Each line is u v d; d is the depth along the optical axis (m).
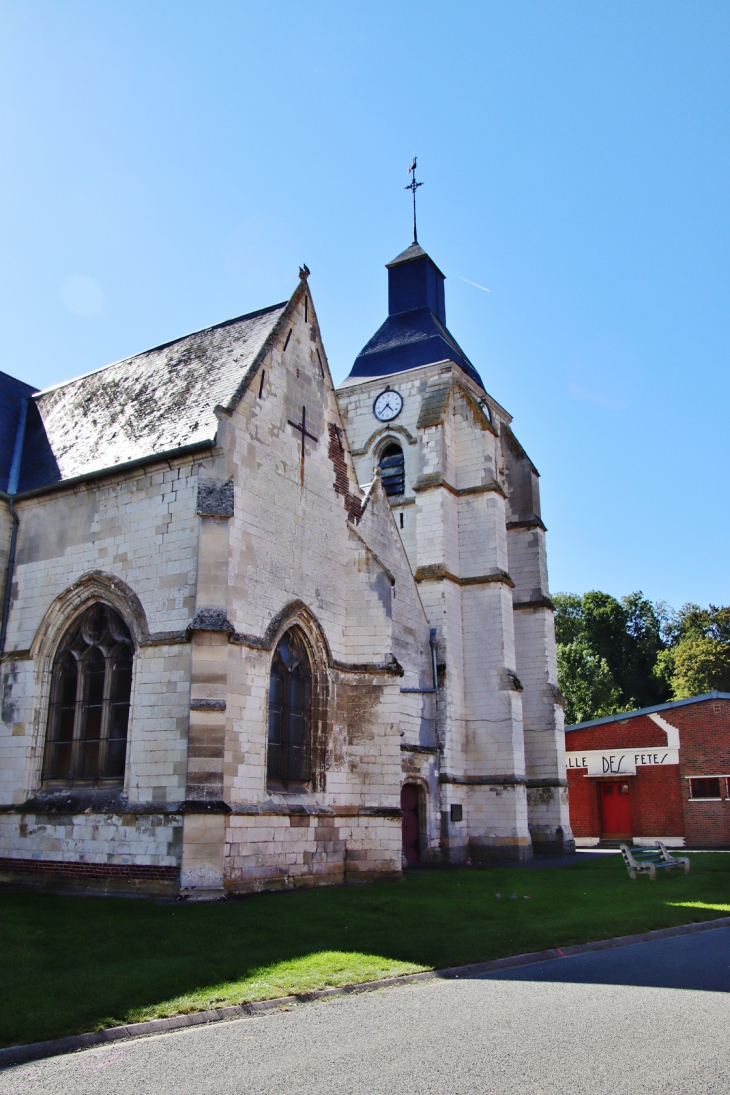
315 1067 7.23
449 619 33.59
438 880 22.16
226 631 17.98
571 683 68.94
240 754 18.47
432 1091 6.61
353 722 22.77
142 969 10.38
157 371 24.08
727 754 39.69
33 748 20.27
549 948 12.67
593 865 28.50
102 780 19.31
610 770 41.88
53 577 21.23
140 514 20.06
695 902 18.33
